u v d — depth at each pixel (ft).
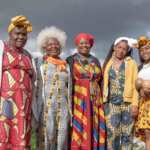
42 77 11.82
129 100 13.50
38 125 11.59
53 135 11.54
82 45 13.92
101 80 14.43
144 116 13.12
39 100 11.66
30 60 11.22
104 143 13.28
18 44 10.47
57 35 12.92
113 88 13.80
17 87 9.71
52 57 12.69
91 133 13.17
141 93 13.05
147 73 13.50
